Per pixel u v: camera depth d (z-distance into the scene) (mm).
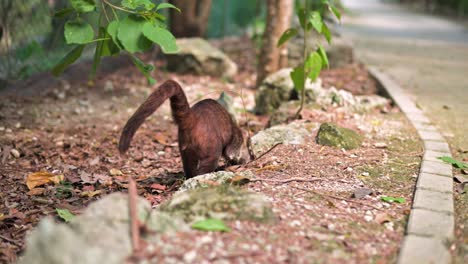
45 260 2742
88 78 9164
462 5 23516
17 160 5766
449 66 11297
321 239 3385
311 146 5543
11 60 9422
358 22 21328
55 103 7934
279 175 4699
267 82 7801
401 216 3943
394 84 8914
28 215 4457
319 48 6121
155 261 2900
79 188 5129
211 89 8969
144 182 5141
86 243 2869
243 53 12047
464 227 3883
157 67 10039
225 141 4824
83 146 6281
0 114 7211
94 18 6109
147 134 6793
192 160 4668
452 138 6227
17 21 9312
